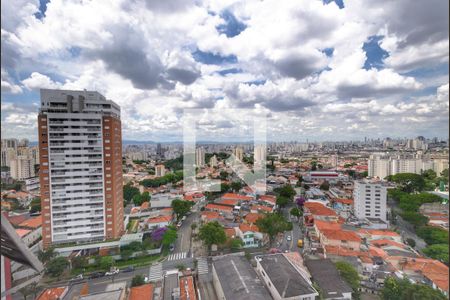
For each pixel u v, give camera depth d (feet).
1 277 33.47
